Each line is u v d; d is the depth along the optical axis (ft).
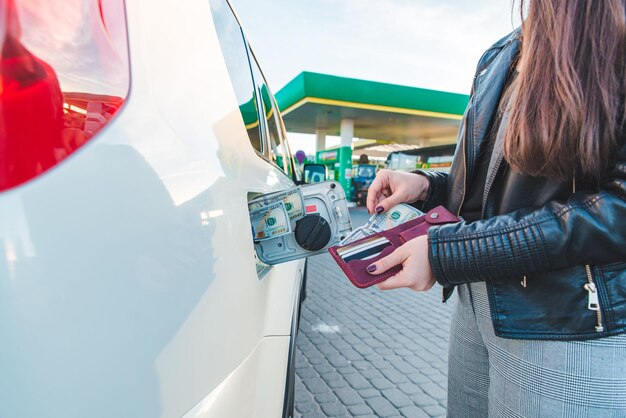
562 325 2.36
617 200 2.02
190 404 2.06
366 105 50.29
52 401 1.60
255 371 2.82
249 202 3.22
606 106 1.96
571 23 2.01
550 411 2.46
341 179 59.57
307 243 3.41
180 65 2.39
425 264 2.38
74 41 1.75
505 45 3.08
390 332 11.89
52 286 1.58
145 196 1.89
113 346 1.73
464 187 3.15
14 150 1.56
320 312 13.47
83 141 1.72
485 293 2.93
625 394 2.31
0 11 1.55
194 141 2.33
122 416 1.77
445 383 9.16
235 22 4.47
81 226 1.66
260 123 4.93
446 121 60.08
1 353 1.51
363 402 8.39
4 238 1.52
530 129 2.16
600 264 2.20
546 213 2.22
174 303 1.98
